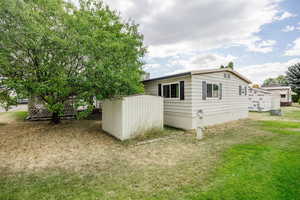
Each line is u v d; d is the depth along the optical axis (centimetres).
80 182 293
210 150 473
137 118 624
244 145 516
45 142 539
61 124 858
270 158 394
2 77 556
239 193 252
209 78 871
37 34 488
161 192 259
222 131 745
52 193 257
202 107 828
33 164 374
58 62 606
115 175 320
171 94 895
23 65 584
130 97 601
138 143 551
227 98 1013
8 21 441
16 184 285
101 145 525
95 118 1083
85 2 759
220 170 335
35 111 1020
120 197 246
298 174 310
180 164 373
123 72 598
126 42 746
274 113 1348
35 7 541
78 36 530
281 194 247
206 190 262
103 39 598
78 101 627
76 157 420
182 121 823
